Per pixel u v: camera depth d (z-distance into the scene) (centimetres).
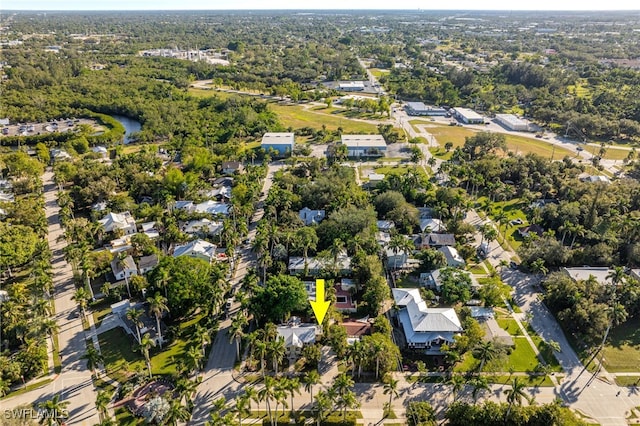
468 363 11394
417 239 16562
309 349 11144
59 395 10300
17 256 14362
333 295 12925
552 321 12950
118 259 14262
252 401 10212
